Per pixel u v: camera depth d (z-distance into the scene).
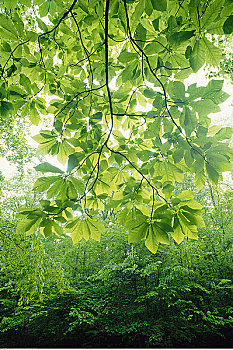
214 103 1.38
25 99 2.28
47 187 1.77
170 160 2.23
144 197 2.30
